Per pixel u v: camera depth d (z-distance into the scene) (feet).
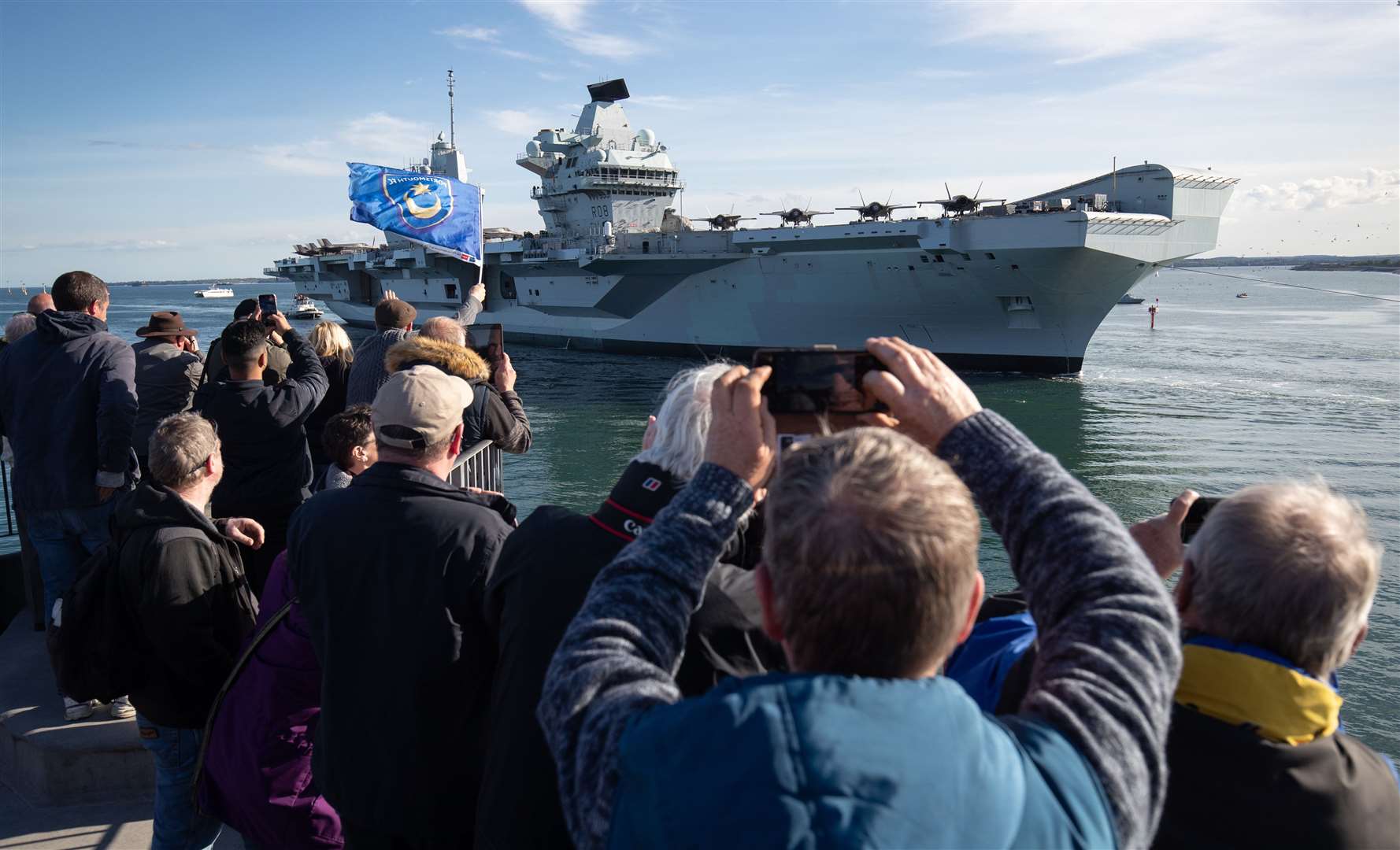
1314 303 318.45
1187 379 98.68
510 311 140.05
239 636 9.93
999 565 38.81
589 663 3.82
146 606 9.14
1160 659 3.54
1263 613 4.62
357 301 167.22
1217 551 4.85
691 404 6.13
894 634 3.18
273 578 8.96
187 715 9.59
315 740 7.92
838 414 4.33
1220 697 4.71
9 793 12.21
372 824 7.45
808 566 3.21
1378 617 33.35
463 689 7.41
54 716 12.63
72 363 12.89
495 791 6.12
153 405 15.62
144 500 9.48
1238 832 4.61
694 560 4.11
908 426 4.25
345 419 11.58
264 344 13.17
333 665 7.51
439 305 148.87
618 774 3.31
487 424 12.48
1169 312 256.73
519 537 6.63
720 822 2.90
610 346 127.34
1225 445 65.31
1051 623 3.79
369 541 7.50
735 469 4.29
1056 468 4.10
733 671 5.63
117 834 11.44
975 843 2.88
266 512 13.50
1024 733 3.32
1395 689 28.02
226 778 8.70
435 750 7.34
